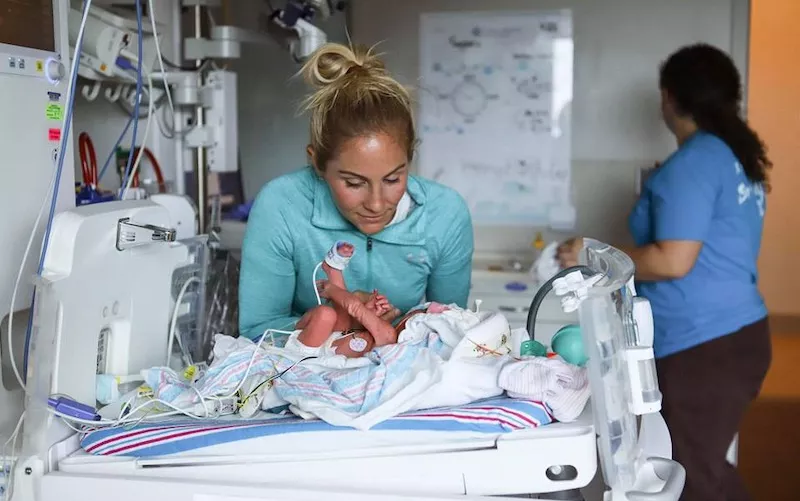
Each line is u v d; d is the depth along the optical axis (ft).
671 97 7.31
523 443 3.37
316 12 7.65
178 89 6.69
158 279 4.49
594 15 10.24
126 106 6.98
